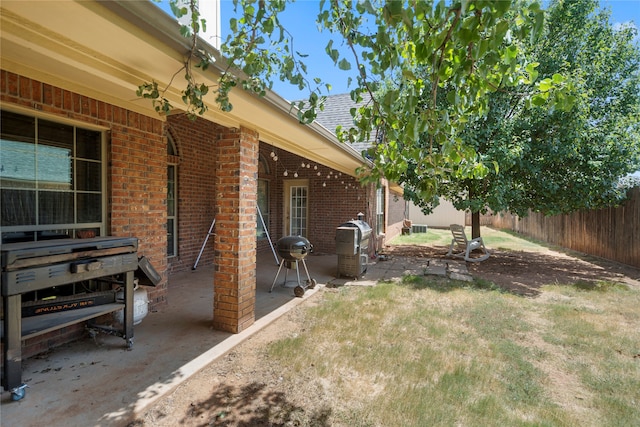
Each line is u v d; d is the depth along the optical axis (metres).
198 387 2.69
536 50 8.02
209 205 7.40
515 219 17.53
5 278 2.24
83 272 2.70
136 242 3.22
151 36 2.00
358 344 3.60
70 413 2.21
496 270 8.07
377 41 1.72
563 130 7.17
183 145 6.59
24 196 2.97
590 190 7.59
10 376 2.29
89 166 3.51
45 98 2.98
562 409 2.57
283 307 4.71
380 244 11.34
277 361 3.17
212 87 2.75
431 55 1.71
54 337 3.20
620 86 8.10
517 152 7.02
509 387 2.84
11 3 1.60
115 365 2.89
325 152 6.12
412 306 5.01
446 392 2.71
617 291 6.12
